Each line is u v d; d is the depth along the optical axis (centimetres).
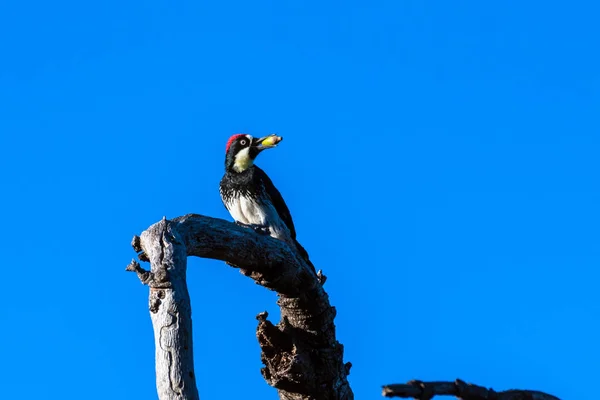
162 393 874
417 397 587
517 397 640
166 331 899
